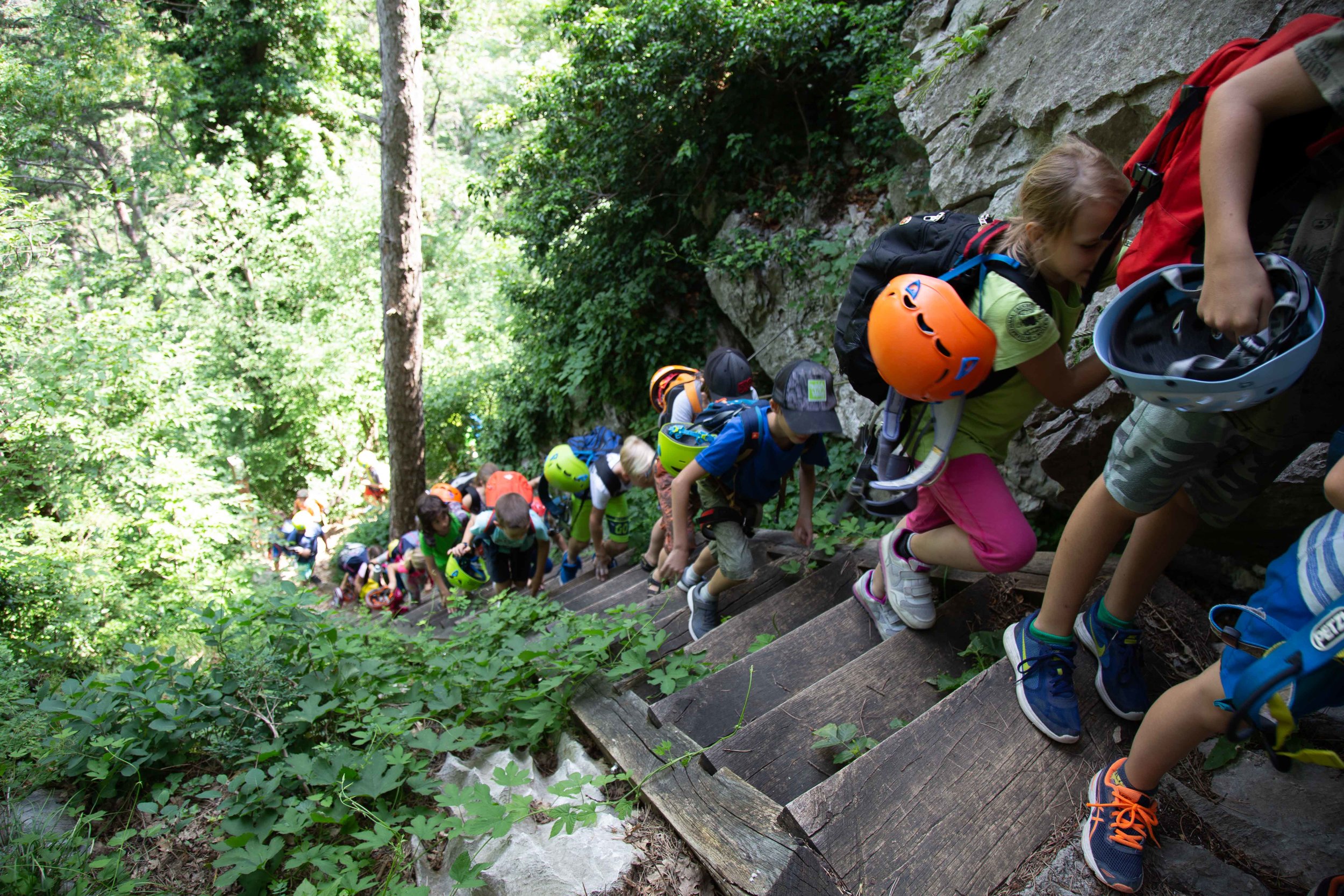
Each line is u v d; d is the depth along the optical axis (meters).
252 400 16.33
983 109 3.80
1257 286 1.29
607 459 5.21
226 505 10.47
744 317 7.26
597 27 7.64
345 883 1.84
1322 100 1.30
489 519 5.23
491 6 22.08
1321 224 1.47
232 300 16.75
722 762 2.14
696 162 7.89
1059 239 1.86
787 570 3.68
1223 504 1.83
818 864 1.65
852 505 4.62
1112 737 1.99
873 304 2.27
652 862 1.84
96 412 8.63
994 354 2.00
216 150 18.48
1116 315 1.52
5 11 14.59
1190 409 1.38
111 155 16.94
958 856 1.71
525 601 3.62
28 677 3.56
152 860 2.13
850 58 6.39
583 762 2.31
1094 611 2.12
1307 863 1.60
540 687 2.63
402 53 7.76
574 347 9.49
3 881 1.90
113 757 2.37
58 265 10.27
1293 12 2.39
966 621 2.63
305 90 18.06
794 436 3.14
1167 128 1.64
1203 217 1.57
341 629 3.27
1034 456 3.49
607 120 8.06
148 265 16.86
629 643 2.92
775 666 2.72
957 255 2.12
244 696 2.48
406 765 2.36
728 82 7.17
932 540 2.45
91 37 14.42
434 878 1.88
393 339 8.59
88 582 6.36
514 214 9.63
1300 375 1.31
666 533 4.71
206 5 16.77
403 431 8.88
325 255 17.00
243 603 3.15
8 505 8.16
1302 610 1.27
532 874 1.79
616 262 8.80
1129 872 1.60
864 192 6.61
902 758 1.89
